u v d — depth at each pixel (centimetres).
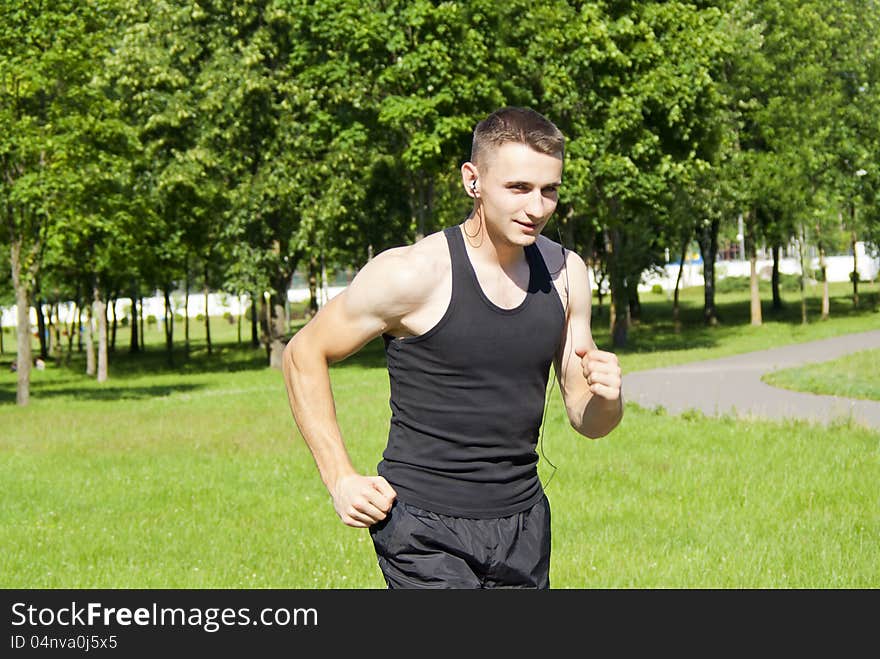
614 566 1118
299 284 12250
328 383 534
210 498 1656
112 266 5725
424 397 521
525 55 5009
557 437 2133
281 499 1627
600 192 5106
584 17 4841
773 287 8106
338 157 5228
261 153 5497
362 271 526
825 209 6322
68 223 3997
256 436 2491
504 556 522
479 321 511
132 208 5009
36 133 3803
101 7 3997
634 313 7912
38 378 6288
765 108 6316
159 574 1139
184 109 5362
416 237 5753
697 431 2134
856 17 6512
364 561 1199
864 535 1229
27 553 1282
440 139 4681
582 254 6681
